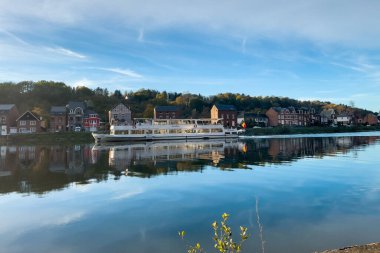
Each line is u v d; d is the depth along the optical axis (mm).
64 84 168500
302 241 11789
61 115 112438
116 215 15461
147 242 12023
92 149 56031
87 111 117438
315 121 164125
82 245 11891
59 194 20000
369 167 29281
